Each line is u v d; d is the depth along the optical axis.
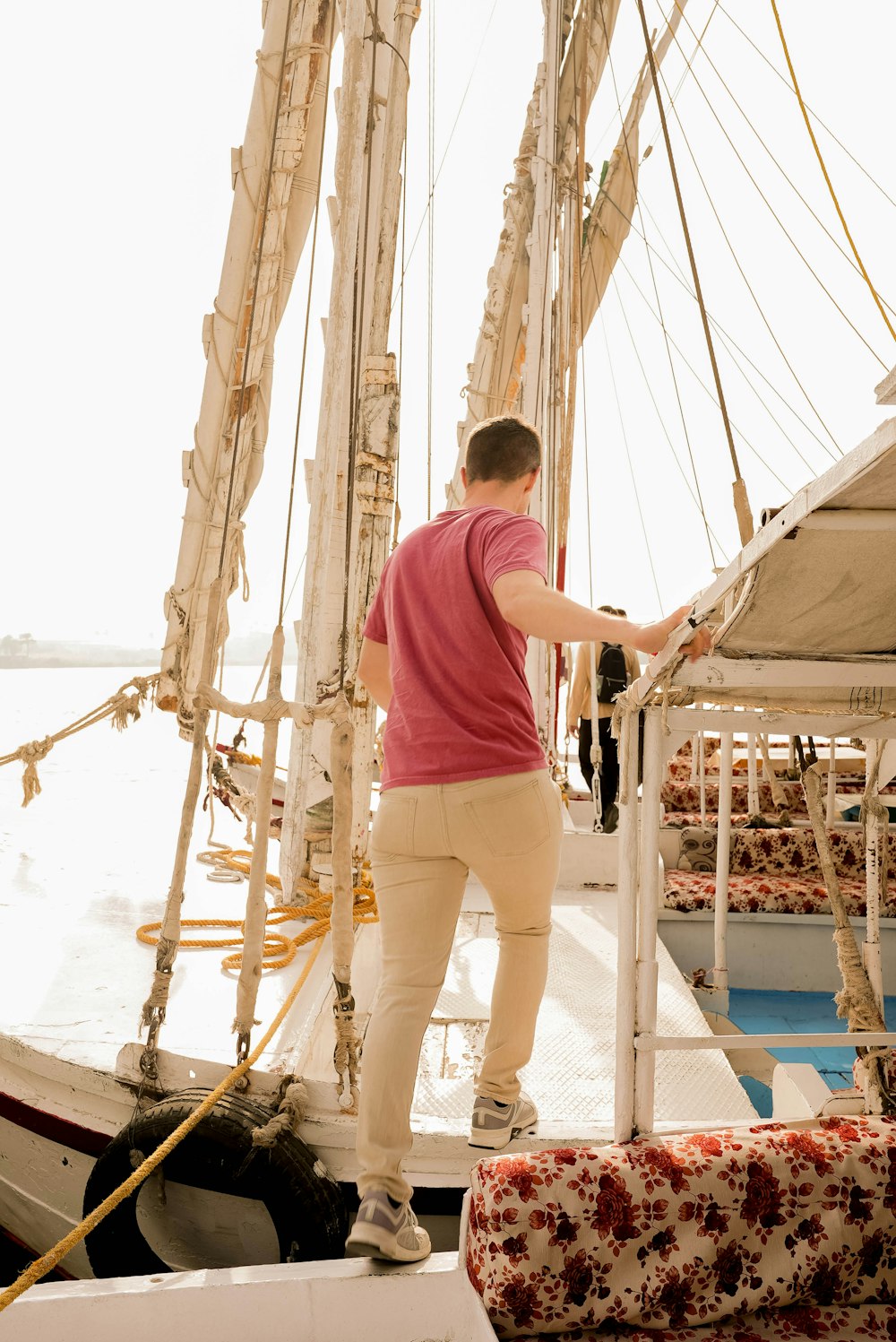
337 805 2.55
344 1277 1.86
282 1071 2.51
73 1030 2.90
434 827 1.98
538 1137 2.32
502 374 7.43
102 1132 2.61
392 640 2.14
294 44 4.49
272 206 4.56
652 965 1.98
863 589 1.65
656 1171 1.82
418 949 2.02
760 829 5.25
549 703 5.90
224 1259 2.42
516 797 1.96
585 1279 1.77
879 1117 2.08
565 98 6.64
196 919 4.03
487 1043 2.27
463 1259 1.90
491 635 2.01
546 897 2.12
